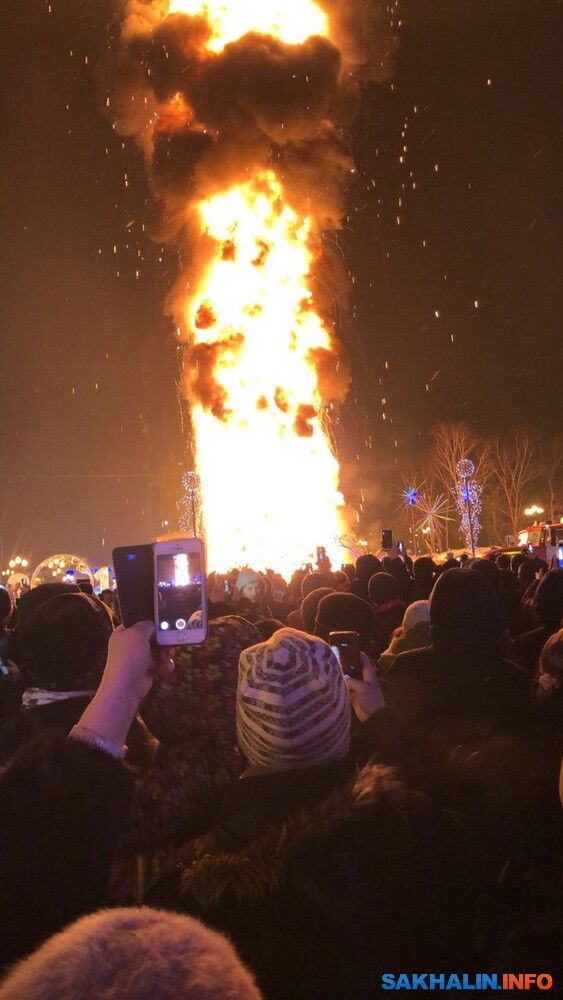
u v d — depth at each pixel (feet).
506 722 11.37
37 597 16.74
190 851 7.98
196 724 10.57
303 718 8.10
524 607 24.45
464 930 7.61
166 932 3.91
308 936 7.20
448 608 12.41
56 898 6.84
